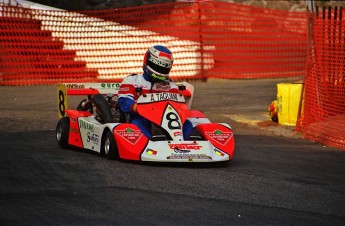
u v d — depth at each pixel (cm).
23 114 4578
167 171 2955
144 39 6372
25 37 6009
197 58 6412
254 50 6781
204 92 5744
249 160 3325
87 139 3347
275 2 8469
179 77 6331
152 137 3081
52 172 2895
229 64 6525
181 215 2319
